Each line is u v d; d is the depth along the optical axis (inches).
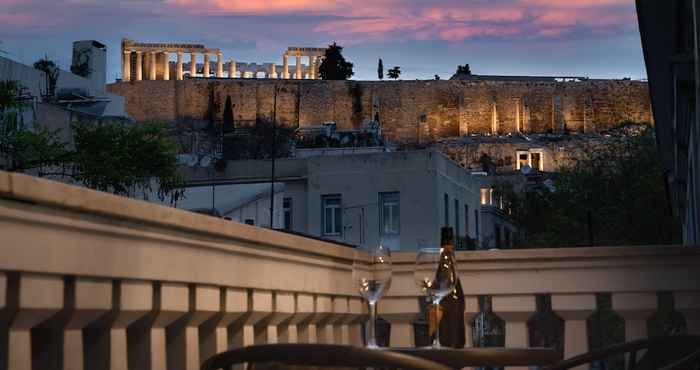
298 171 2010.3
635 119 6953.7
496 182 3174.2
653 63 526.6
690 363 131.2
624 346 154.2
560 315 251.1
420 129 6663.4
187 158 1998.0
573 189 1761.8
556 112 6919.3
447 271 186.4
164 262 163.8
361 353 116.3
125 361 155.6
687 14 422.9
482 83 6845.5
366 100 6648.6
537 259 252.5
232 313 191.2
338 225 1984.5
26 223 128.6
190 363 176.9
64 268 136.5
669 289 245.1
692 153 471.5
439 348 173.3
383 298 265.4
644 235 1609.3
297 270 222.2
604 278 248.5
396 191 1953.7
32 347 144.9
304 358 118.2
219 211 1534.2
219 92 6515.8
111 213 144.1
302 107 6589.6
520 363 172.4
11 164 1167.6
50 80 1658.5
